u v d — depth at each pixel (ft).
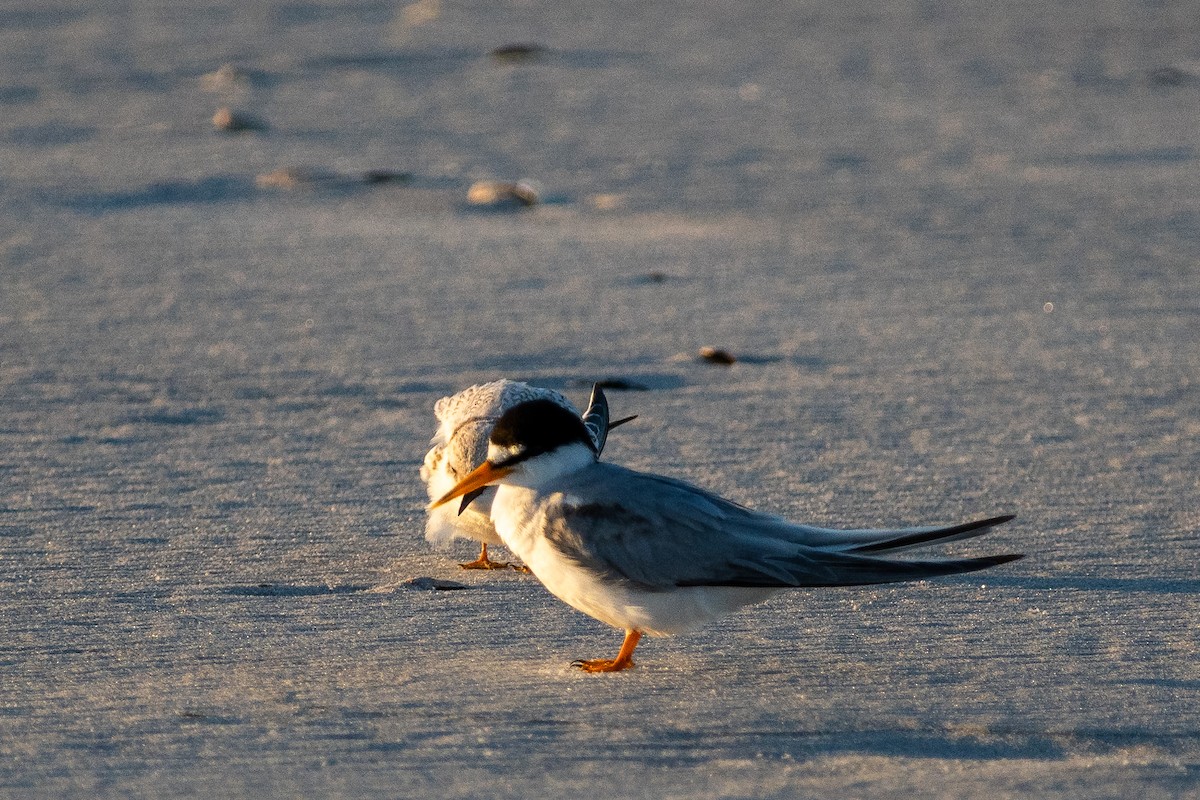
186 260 56.13
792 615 26.13
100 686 22.25
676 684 22.75
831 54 110.63
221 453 35.88
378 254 57.82
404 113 88.43
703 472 34.86
